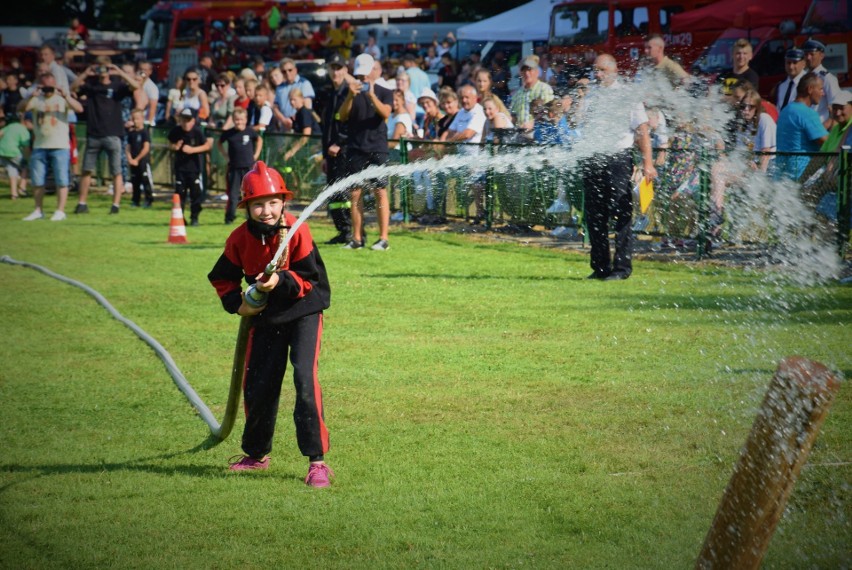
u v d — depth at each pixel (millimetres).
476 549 4738
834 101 12984
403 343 8875
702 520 5020
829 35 17781
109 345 9070
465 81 21953
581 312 9930
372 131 13930
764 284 11102
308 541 4875
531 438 6301
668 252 13172
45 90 18547
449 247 14484
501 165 14797
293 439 6438
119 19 53750
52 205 21391
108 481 5730
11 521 5160
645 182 13031
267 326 5629
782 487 3162
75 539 4930
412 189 16688
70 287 12008
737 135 12875
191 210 17812
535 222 14789
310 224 17656
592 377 7648
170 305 10836
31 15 54375
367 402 7152
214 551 4773
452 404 7062
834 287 10859
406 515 5156
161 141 23766
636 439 6238
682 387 7324
